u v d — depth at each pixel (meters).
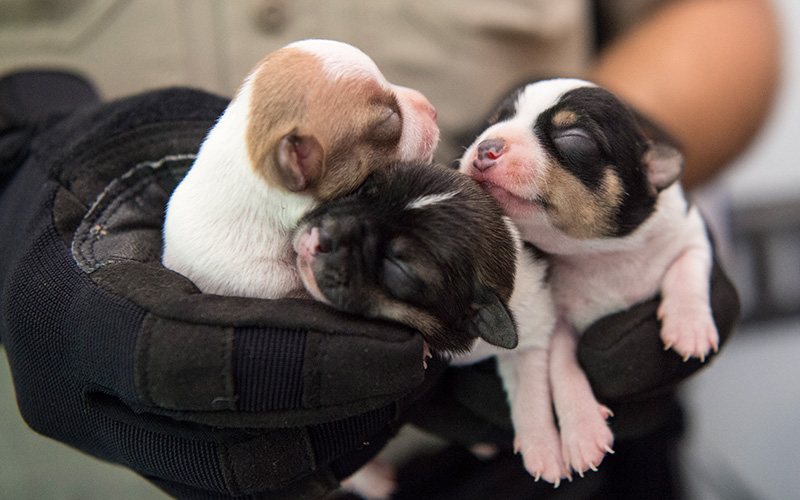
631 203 0.30
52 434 0.27
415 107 0.29
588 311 0.31
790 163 0.63
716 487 0.51
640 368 0.29
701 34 0.47
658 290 0.31
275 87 0.27
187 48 0.41
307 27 0.42
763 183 0.64
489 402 0.30
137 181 0.29
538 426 0.29
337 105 0.27
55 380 0.26
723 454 0.54
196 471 0.25
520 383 0.30
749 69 0.46
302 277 0.27
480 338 0.27
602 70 0.47
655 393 0.29
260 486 0.25
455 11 0.43
